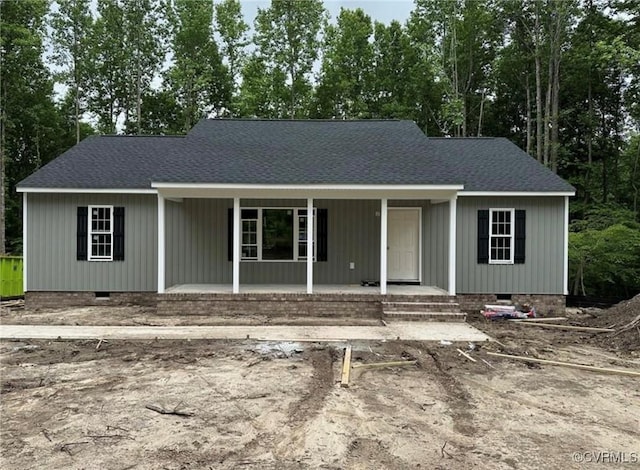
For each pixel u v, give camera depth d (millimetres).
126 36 29531
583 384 6961
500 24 28156
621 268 18625
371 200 14500
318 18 29969
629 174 26469
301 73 30562
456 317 11445
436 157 13375
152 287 13906
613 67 23859
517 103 32219
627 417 5699
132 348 8766
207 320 11438
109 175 14008
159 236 12172
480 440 5016
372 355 8336
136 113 31094
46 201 13750
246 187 11789
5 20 23859
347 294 12148
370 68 31875
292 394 6344
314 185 11797
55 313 12570
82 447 4770
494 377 7238
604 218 21422
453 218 12031
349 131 15289
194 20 30203
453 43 28500
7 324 10945
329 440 4961
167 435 5059
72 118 32031
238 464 4434
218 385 6684
